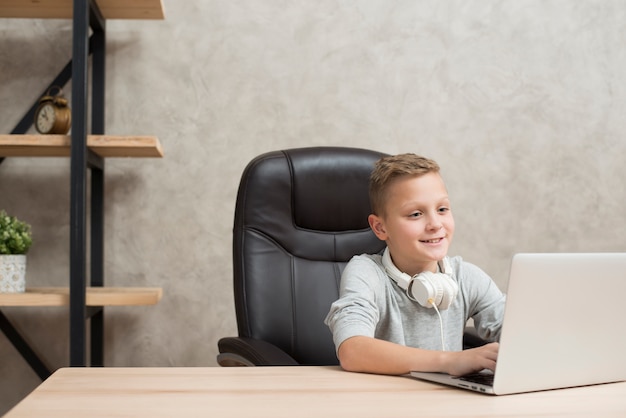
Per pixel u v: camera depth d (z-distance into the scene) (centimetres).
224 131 250
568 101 265
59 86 242
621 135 267
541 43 264
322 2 255
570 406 84
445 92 259
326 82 254
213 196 250
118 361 246
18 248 211
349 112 255
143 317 247
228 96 251
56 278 244
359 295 128
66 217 245
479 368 96
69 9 231
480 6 261
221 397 86
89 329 246
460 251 258
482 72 261
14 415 77
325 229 182
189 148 249
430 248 134
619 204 266
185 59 249
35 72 244
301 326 171
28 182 244
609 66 267
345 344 111
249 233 174
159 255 248
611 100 267
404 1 258
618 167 266
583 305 94
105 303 205
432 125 258
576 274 92
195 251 249
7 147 216
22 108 243
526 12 263
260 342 154
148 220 247
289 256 176
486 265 259
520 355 90
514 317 89
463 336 168
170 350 248
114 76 247
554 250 262
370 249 184
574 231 264
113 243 246
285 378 99
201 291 249
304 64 254
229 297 250
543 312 91
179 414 77
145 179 248
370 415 77
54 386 92
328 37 255
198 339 248
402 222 135
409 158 139
